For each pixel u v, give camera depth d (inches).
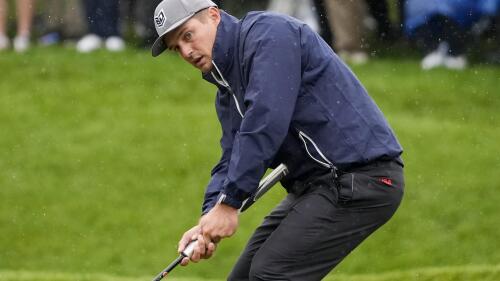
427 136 1608.0
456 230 1368.1
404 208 1418.6
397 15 1834.4
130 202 1440.7
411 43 1859.0
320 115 675.4
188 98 1761.8
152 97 1756.9
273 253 683.4
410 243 1339.8
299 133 680.4
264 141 651.5
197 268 1289.4
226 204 665.0
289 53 666.2
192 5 683.4
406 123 1657.2
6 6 1946.4
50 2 1931.6
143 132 1625.2
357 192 674.8
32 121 1670.8
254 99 653.3
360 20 1835.6
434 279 1046.4
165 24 684.7
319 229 680.4
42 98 1747.0
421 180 1481.3
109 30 1923.0
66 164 1537.9
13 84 1796.3
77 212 1416.1
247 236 1347.2
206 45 684.7
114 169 1521.9
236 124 708.0
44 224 1392.7
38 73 1834.4
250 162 652.1
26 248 1338.6
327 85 677.9
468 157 1547.7
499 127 1657.2
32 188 1476.4
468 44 1822.1
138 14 1914.4
